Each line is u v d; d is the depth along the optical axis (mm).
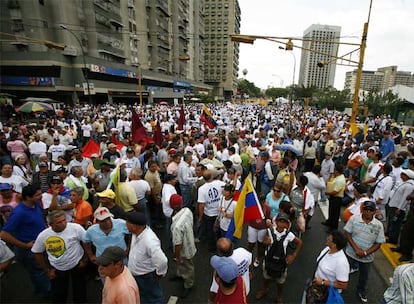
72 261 3639
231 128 16438
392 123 27188
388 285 4703
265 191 7703
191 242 4270
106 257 2580
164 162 7613
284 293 4422
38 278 4090
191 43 94312
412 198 5234
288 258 3896
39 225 4047
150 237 3420
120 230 3750
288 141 11211
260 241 4656
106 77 44375
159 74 64188
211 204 5332
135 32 57531
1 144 9219
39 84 37844
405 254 5230
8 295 4246
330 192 6496
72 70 39750
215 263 2797
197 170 6332
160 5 67000
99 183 6277
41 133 11930
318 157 12289
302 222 4824
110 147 7988
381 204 5945
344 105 60281
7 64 37719
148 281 3494
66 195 5094
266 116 27172
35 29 37469
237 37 10961
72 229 3664
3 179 5598
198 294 4367
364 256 4039
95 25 43469
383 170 6012
